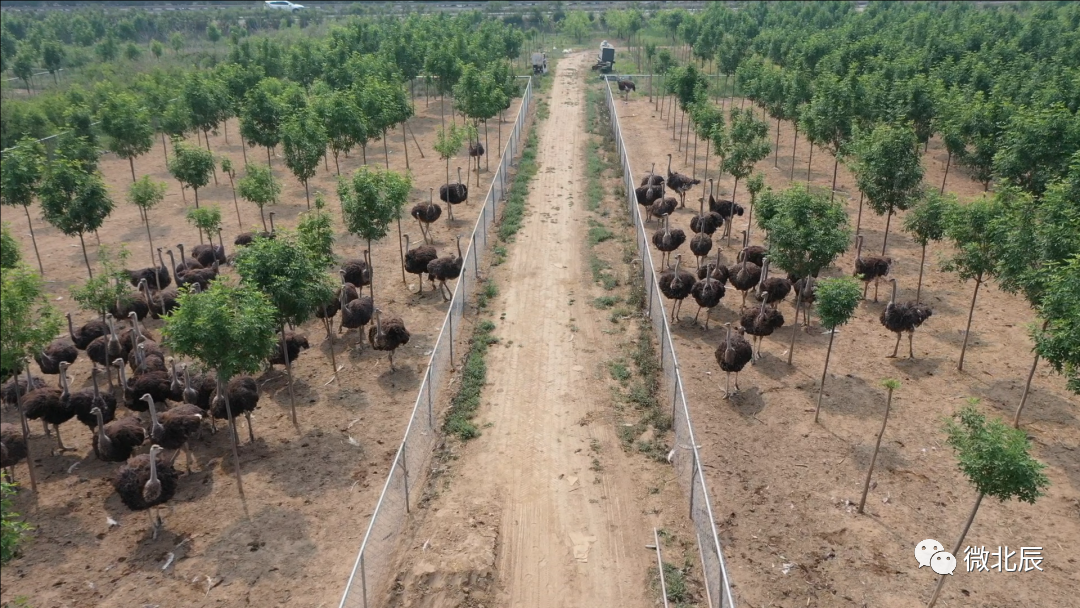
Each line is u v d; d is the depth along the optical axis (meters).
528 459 27.22
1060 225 28.89
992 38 81.69
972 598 20.88
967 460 19.31
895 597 21.03
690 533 23.70
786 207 31.92
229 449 27.97
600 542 23.41
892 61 70.06
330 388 31.91
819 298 28.05
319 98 60.06
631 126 77.75
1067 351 23.88
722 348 29.50
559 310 38.50
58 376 32.84
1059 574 21.59
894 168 39.22
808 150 67.94
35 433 29.22
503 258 44.91
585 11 161.00
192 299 24.17
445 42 89.38
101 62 104.25
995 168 44.41
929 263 43.34
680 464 26.06
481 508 24.67
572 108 86.31
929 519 23.89
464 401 30.69
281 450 27.88
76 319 38.66
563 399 30.86
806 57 77.81
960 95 54.06
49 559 22.84
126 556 22.97
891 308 32.22
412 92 88.06
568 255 45.41
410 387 32.00
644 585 21.84
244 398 26.48
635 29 127.62
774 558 22.45
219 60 105.69
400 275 42.97
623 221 50.78
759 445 27.61
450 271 38.28
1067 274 24.81
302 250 29.03
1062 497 24.59
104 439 24.80
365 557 20.78
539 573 22.28
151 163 67.06
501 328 36.75
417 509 24.75
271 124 59.28
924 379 31.62
